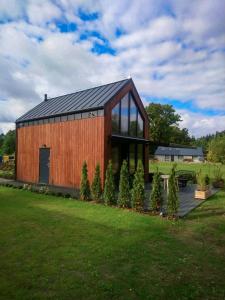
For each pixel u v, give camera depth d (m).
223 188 15.69
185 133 75.88
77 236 6.29
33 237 6.17
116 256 5.13
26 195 12.26
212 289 3.98
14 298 3.61
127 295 3.76
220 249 5.66
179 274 4.45
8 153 51.59
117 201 10.27
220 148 31.75
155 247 5.69
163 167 38.88
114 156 14.84
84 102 15.41
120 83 15.97
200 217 8.55
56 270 4.47
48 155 16.72
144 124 17.62
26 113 19.66
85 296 3.71
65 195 11.87
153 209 9.09
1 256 5.04
